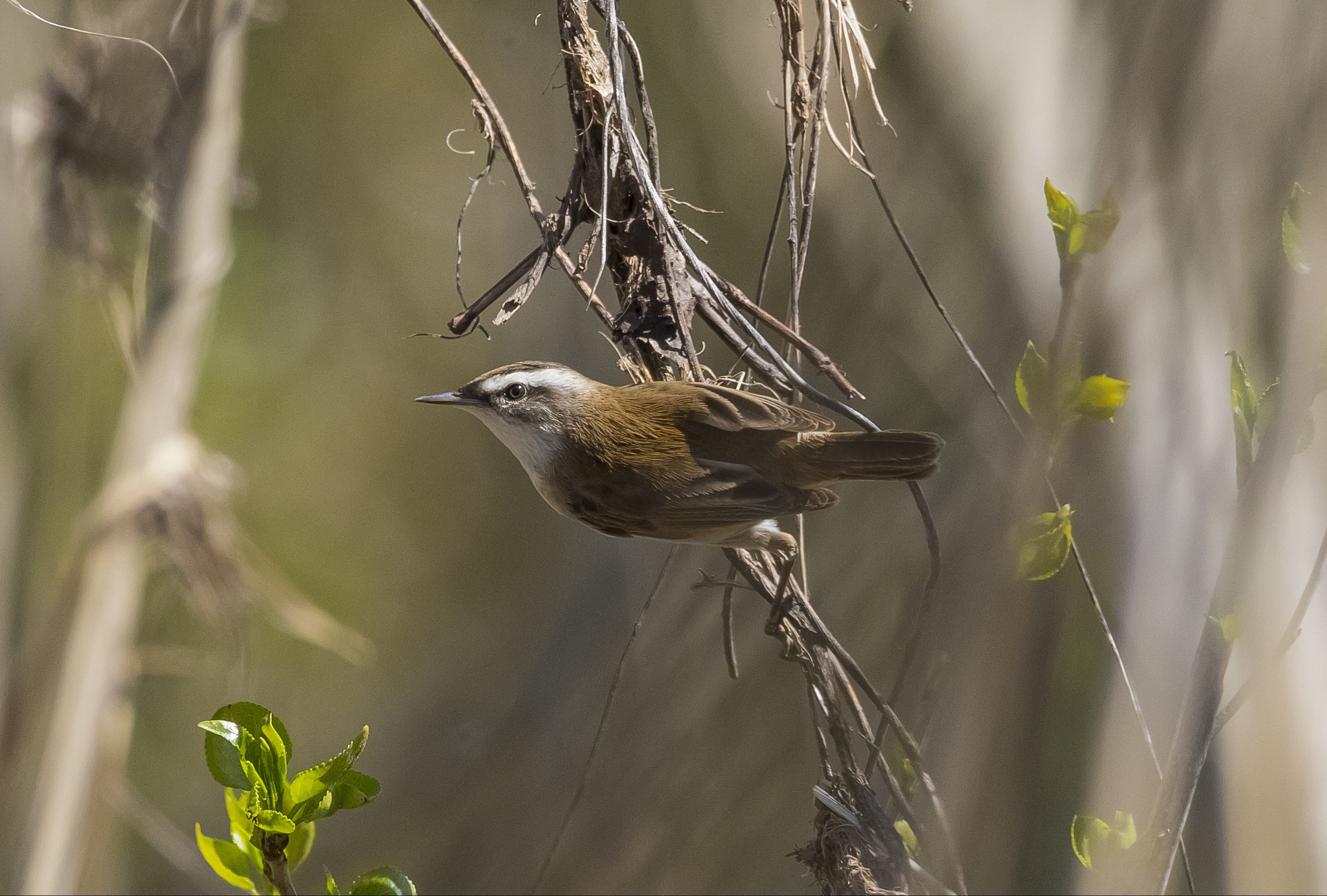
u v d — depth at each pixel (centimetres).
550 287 1791
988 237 961
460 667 1859
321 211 2214
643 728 1190
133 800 1224
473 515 2234
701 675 1184
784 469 824
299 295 2153
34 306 988
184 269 998
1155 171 726
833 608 1123
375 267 2269
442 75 2214
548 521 2120
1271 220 711
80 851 955
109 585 962
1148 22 749
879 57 1109
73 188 990
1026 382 664
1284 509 677
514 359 1988
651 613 1216
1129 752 681
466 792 1469
